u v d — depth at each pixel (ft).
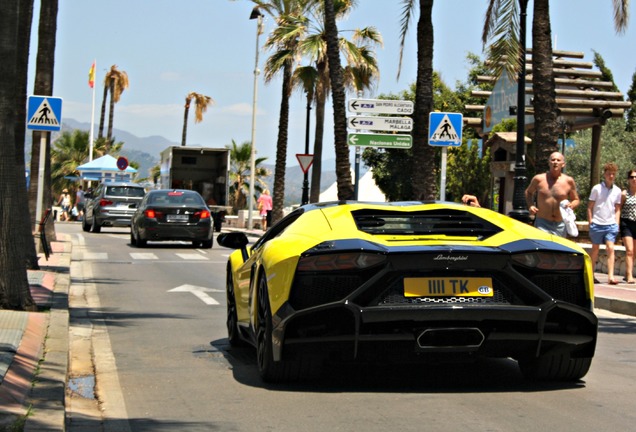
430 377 27.30
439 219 26.94
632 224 60.90
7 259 37.22
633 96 169.37
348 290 23.39
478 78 116.57
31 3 64.64
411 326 23.26
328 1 105.70
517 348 24.08
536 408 23.03
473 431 20.52
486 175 146.92
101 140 321.93
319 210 27.68
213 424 21.38
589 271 24.57
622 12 76.38
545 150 72.02
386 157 189.37
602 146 131.13
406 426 20.98
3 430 17.42
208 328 39.40
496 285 23.63
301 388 25.61
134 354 32.30
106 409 23.29
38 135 84.89
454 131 62.39
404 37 87.30
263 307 25.76
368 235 24.64
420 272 23.40
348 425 21.13
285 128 157.99
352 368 28.73
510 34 76.74
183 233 96.22
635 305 47.98
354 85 150.51
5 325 31.81
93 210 128.16
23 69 65.05
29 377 23.30
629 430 20.81
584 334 24.52
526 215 68.74
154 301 49.93
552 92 72.23
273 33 150.30
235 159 297.94
